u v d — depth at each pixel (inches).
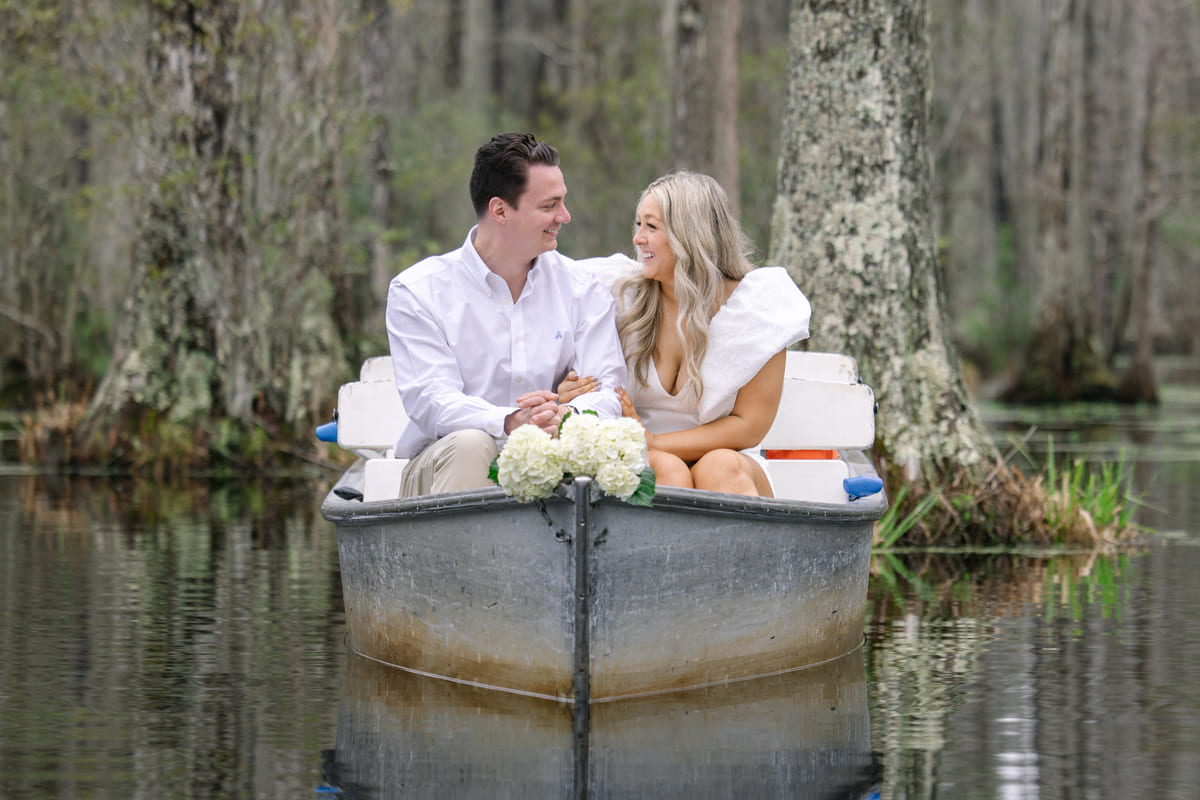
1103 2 1277.1
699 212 234.5
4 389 829.2
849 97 377.1
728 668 209.3
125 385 576.7
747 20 1298.0
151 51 576.4
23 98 746.8
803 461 248.7
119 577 303.0
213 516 414.6
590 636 192.1
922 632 252.5
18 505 438.9
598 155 1087.6
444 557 206.5
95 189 653.9
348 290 719.1
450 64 1389.0
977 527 368.2
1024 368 1101.7
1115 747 178.4
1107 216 1384.1
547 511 190.5
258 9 587.2
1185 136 1298.0
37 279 816.3
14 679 213.5
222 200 581.3
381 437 260.5
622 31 1206.9
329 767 169.8
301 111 609.0
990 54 1374.3
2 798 158.1
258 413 591.2
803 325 230.8
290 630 249.8
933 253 384.5
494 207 227.5
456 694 202.7
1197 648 237.6
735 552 206.1
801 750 176.7
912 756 174.6
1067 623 260.4
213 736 183.0
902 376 373.4
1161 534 388.8
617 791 161.0
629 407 230.7
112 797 158.4
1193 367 1692.9
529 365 232.5
